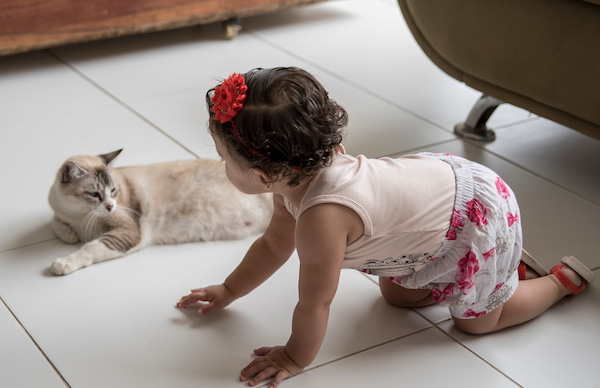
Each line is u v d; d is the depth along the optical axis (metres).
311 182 1.13
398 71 2.77
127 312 1.37
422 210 1.17
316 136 1.04
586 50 1.67
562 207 1.81
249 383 1.19
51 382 1.18
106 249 1.53
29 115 2.25
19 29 2.53
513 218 1.25
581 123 1.79
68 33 2.63
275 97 1.03
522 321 1.36
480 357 1.28
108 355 1.25
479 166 1.25
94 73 2.63
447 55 2.08
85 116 2.25
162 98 2.42
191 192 1.64
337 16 3.46
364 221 1.12
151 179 1.66
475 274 1.22
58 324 1.33
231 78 1.06
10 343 1.27
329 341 1.31
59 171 1.57
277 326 1.35
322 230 1.10
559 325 1.37
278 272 1.52
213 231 1.65
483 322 1.31
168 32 3.12
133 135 2.13
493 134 2.23
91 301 1.40
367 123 2.29
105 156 1.66
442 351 1.29
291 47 2.99
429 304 1.43
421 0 2.08
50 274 1.49
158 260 1.56
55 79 2.56
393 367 1.25
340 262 1.12
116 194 1.59
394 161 1.23
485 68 1.95
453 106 2.46
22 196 1.78
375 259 1.21
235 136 1.04
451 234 1.20
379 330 1.35
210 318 1.36
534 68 1.81
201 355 1.26
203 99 2.42
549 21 1.72
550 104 1.83
